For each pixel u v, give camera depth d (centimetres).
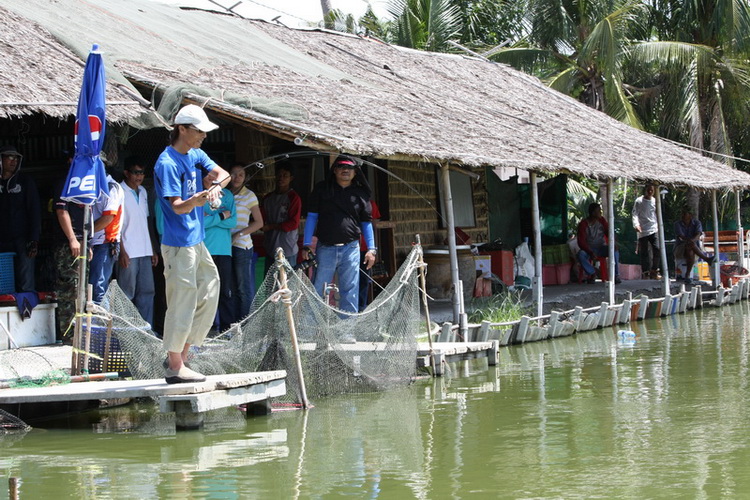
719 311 1936
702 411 870
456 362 1223
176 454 730
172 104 1132
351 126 1249
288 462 702
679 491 614
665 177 1806
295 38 1833
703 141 3042
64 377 887
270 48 1639
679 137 3128
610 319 1662
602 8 2862
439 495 615
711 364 1166
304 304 980
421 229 1834
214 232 1140
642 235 2298
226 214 1145
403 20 3172
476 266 1755
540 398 955
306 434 798
